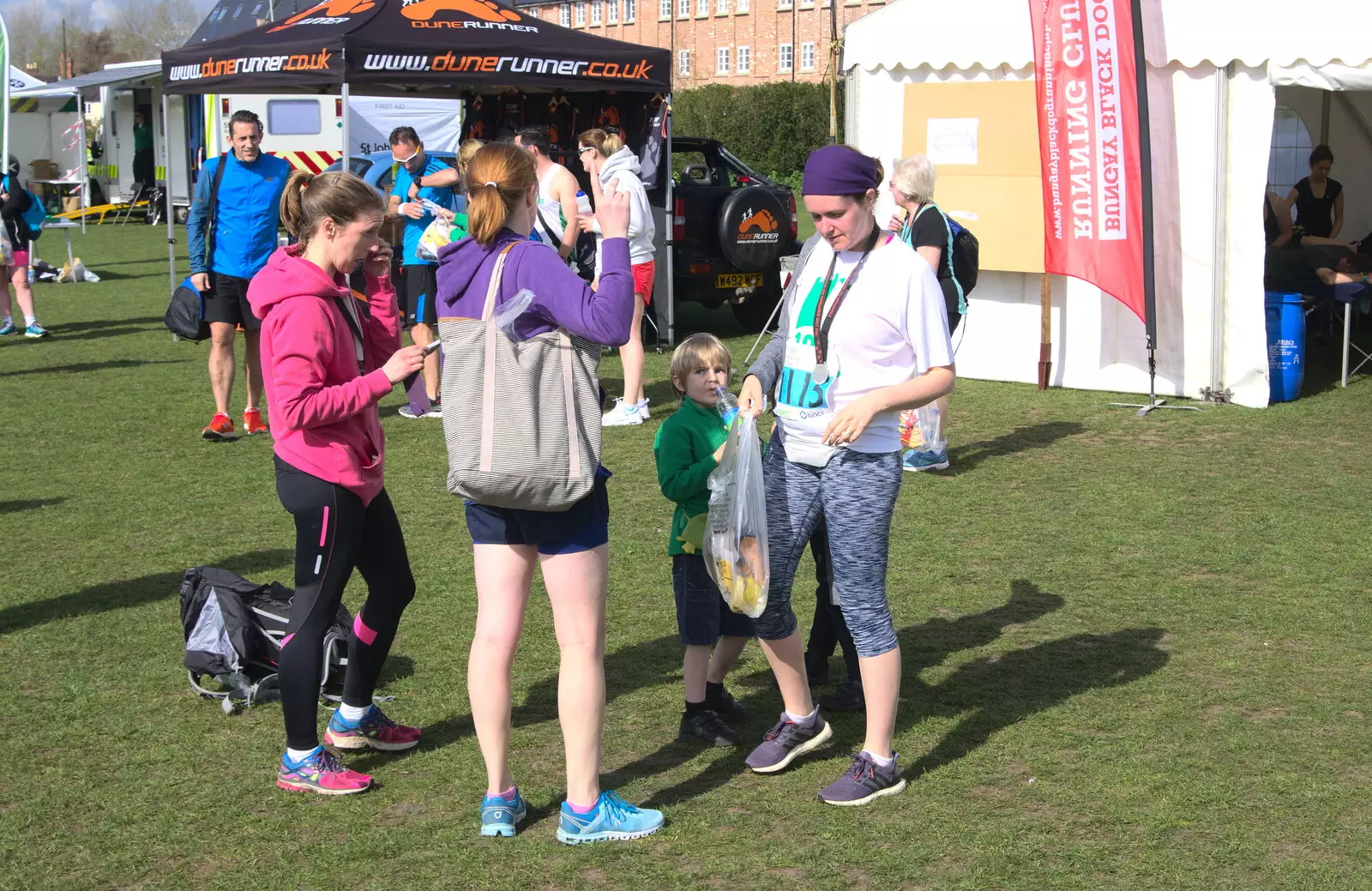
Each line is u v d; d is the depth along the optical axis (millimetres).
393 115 20391
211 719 4242
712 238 12945
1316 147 11906
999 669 4602
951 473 7438
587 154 8734
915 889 3174
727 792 3736
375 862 3338
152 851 3398
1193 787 3684
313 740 3725
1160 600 5285
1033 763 3859
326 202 3574
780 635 3762
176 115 27344
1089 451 7910
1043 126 8992
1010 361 10164
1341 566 5668
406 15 9938
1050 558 5855
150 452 8117
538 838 3459
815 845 3404
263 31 10680
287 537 6301
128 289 17359
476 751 4020
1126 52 8672
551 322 3195
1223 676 4508
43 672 4617
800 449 3621
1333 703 4262
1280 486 7008
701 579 4012
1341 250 11055
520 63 10195
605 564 3365
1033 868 3264
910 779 3781
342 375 3662
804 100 40656
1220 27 8766
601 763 3932
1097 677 4508
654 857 3354
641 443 8273
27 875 3271
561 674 3391
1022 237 9695
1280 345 9203
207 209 8133
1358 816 3504
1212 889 3152
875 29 10133
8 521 6570
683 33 66812
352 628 4020
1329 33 8422
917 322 3516
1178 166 9125
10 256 12812
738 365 11180
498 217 3203
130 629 5055
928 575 5656
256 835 3480
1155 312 9195
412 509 6801
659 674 4621
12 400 9828
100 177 31453
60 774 3838
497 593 3369
